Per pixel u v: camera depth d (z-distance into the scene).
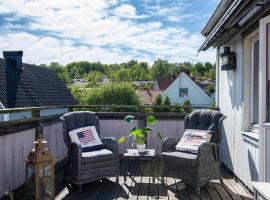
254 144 3.93
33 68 15.94
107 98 25.75
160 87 35.72
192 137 4.62
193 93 29.42
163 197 3.94
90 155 4.26
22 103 12.80
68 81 53.69
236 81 4.78
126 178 4.78
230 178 4.83
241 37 4.51
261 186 2.41
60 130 5.47
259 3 3.17
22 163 4.07
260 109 3.39
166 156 4.35
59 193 4.09
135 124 6.17
